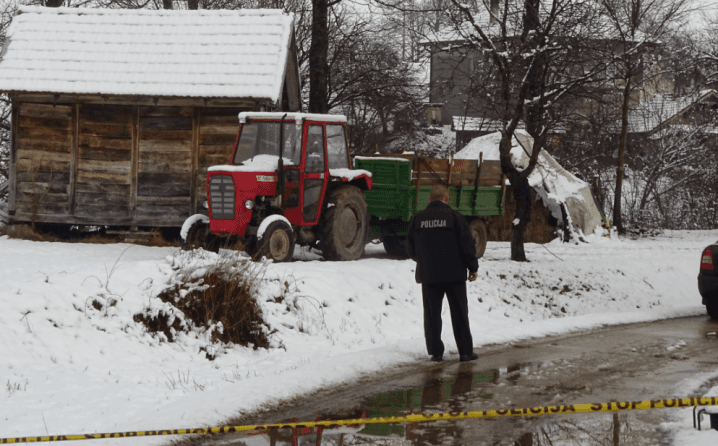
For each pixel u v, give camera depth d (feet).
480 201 52.65
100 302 25.53
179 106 55.67
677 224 109.91
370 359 25.32
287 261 39.65
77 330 24.11
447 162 49.19
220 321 27.43
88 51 56.90
